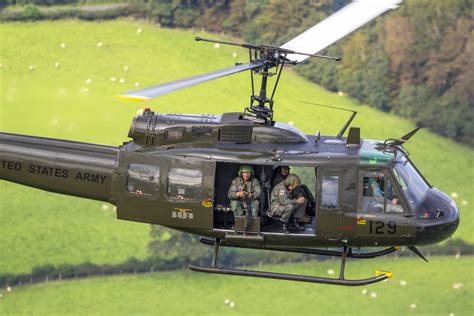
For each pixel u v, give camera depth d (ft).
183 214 177.68
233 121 177.88
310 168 182.60
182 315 561.02
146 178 178.50
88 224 614.34
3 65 639.35
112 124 601.62
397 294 585.63
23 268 588.91
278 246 180.75
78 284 582.76
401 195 174.50
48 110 597.52
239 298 569.23
